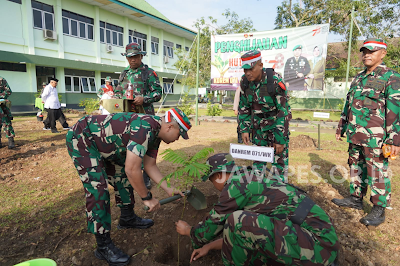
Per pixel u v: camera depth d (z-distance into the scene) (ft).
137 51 12.37
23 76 48.19
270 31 36.78
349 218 10.28
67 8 53.52
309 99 67.92
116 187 8.66
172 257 8.64
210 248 7.47
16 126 31.99
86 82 59.72
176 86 86.99
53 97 27.40
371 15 52.08
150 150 7.69
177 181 13.69
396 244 8.68
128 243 8.67
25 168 15.96
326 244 5.66
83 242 8.66
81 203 11.35
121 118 6.92
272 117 11.46
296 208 5.99
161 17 75.56
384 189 9.62
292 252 5.52
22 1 46.19
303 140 23.39
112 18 63.46
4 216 10.19
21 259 7.79
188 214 10.25
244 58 10.46
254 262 6.15
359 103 10.16
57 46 52.21
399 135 9.20
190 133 28.66
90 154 7.07
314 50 35.55
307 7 59.88
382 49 9.57
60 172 15.35
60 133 27.55
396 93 9.21
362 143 9.99
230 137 26.04
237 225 5.86
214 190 12.54
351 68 50.70
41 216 10.23
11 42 45.14
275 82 10.55
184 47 89.92
